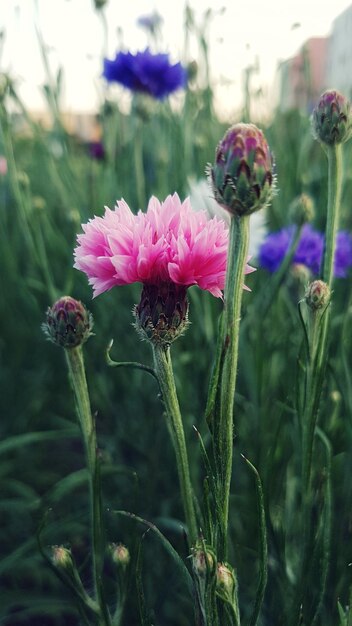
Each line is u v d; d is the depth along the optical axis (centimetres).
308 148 39
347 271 34
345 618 19
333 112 19
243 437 29
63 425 40
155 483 31
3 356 43
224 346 15
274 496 26
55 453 42
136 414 35
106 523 29
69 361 18
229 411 16
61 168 41
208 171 15
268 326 31
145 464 34
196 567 15
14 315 43
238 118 45
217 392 16
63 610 29
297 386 21
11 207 46
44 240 42
